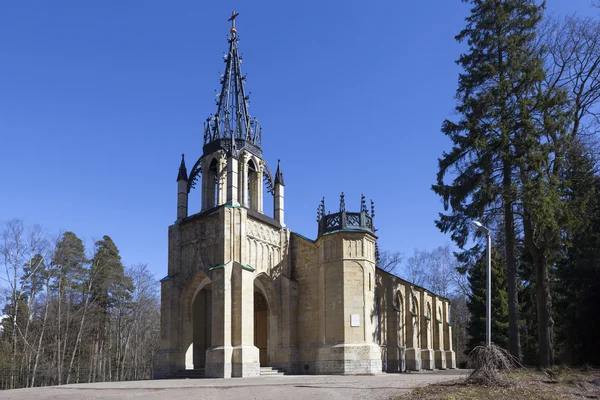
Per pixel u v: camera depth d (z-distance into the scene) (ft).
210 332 152.87
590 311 115.65
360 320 126.93
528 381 70.95
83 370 222.07
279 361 138.31
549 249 99.91
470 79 113.09
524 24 110.52
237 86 154.92
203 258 136.15
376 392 68.39
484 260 118.52
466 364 227.61
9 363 186.50
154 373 135.54
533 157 98.02
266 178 157.99
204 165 148.66
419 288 191.72
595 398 63.52
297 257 147.54
